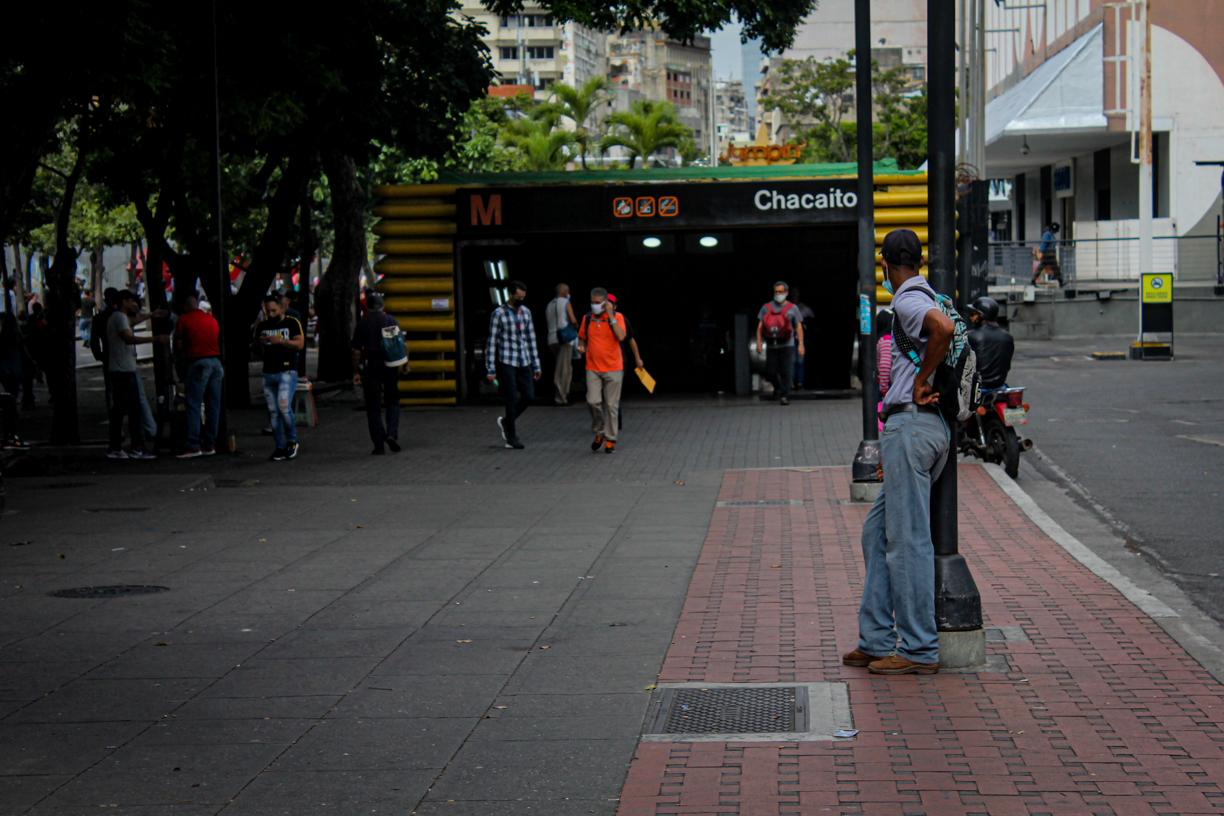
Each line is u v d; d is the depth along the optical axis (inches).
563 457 590.2
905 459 220.8
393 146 893.2
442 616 277.0
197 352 606.2
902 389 223.1
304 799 169.5
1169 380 852.0
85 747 191.5
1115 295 1288.1
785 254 877.2
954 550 228.8
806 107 2600.9
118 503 452.4
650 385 605.0
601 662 236.5
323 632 263.3
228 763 183.9
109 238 1937.7
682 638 253.6
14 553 357.1
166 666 237.1
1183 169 1417.3
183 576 323.3
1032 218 1993.1
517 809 165.0
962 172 655.1
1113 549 359.6
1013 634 249.0
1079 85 1433.3
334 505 447.5
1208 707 200.4
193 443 605.6
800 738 189.6
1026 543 346.9
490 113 2106.3
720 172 842.8
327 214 1738.4
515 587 306.3
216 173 617.9
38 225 1487.5
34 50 476.4
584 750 187.2
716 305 888.3
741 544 357.7
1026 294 1295.5
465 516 419.8
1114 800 163.5
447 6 810.2
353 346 610.9
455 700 213.8
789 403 799.7
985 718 197.5
